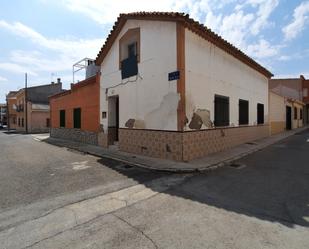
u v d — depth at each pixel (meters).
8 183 5.90
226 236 3.17
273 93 18.36
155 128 8.60
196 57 8.42
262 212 3.93
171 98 7.95
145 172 6.83
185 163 7.48
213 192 5.00
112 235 3.25
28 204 4.47
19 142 17.22
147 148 8.95
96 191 5.16
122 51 10.42
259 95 14.80
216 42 9.39
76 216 3.90
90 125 13.66
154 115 8.63
